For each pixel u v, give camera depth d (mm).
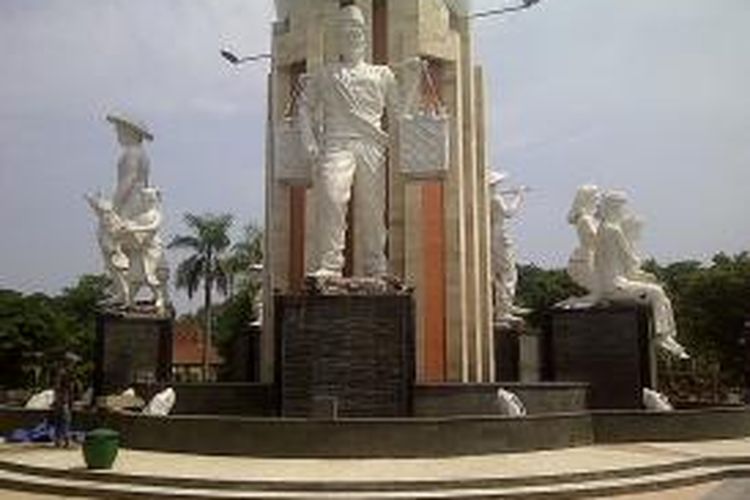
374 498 13242
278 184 24016
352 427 16344
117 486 14203
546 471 14820
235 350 31250
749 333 45188
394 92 21562
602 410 22766
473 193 26234
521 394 20547
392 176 25016
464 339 24859
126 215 29688
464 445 16766
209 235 50812
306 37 26312
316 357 18812
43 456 17578
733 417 21828
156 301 29469
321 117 20891
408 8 25484
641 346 24922
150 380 26344
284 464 15586
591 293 26266
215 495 13398
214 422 16891
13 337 52094
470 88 26781
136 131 30109
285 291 23344
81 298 65500
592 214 26797
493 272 32625
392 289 19250
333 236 20047
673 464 16250
